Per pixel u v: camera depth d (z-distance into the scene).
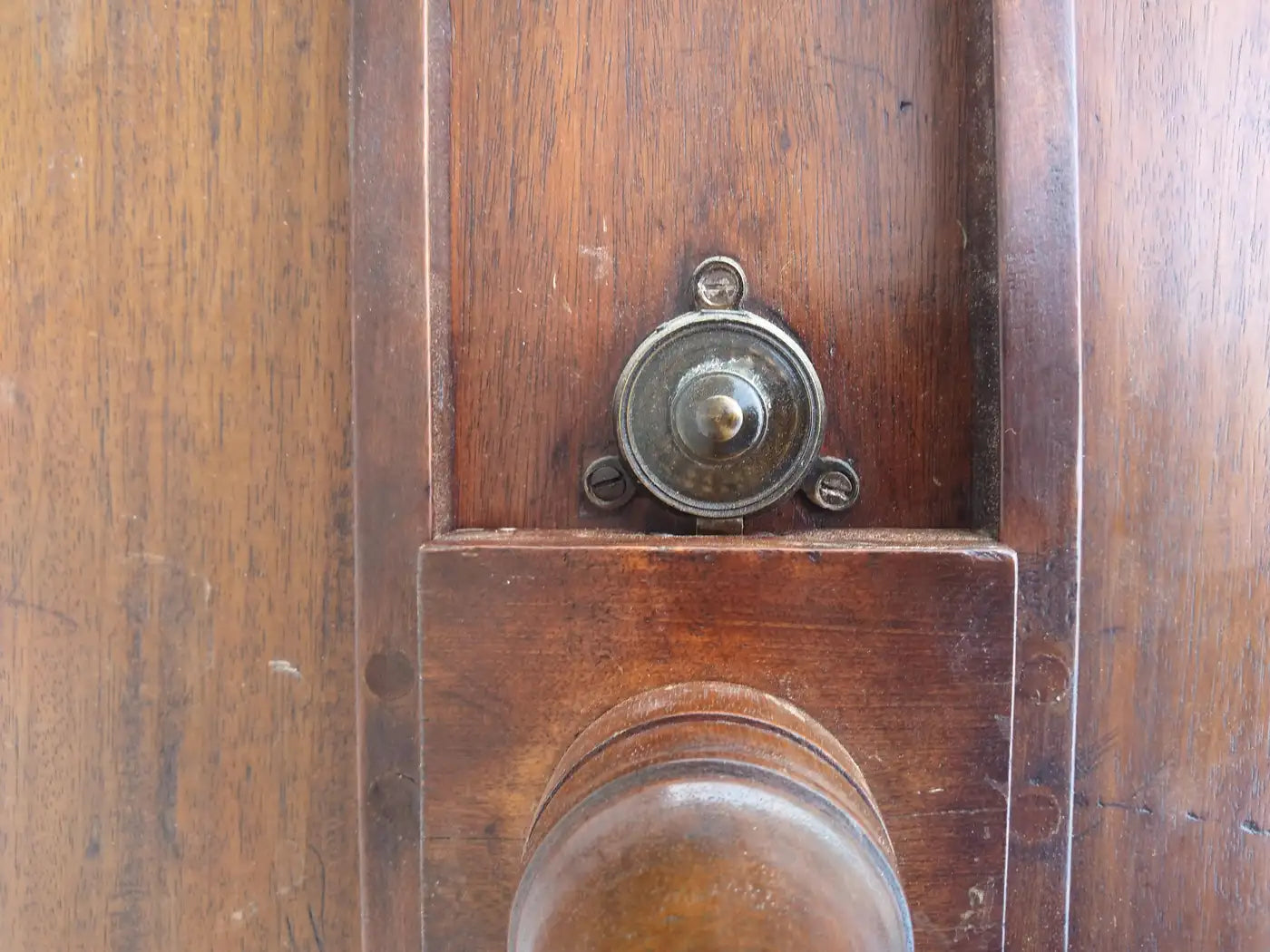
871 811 0.15
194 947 0.20
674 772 0.14
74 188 0.20
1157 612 0.20
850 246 0.19
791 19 0.19
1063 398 0.17
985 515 0.18
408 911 0.18
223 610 0.20
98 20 0.20
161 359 0.20
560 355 0.19
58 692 0.20
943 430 0.19
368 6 0.17
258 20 0.20
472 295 0.19
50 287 0.20
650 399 0.18
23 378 0.20
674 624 0.17
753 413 0.17
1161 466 0.20
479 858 0.17
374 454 0.17
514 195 0.19
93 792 0.20
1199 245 0.19
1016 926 0.18
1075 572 0.17
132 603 0.20
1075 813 0.20
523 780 0.17
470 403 0.19
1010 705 0.17
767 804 0.13
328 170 0.20
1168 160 0.19
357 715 0.18
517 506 0.19
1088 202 0.19
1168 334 0.19
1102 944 0.20
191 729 0.20
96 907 0.20
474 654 0.17
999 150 0.17
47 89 0.20
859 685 0.17
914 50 0.19
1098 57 0.19
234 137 0.20
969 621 0.17
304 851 0.20
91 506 0.20
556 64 0.19
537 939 0.13
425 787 0.17
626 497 0.19
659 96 0.19
